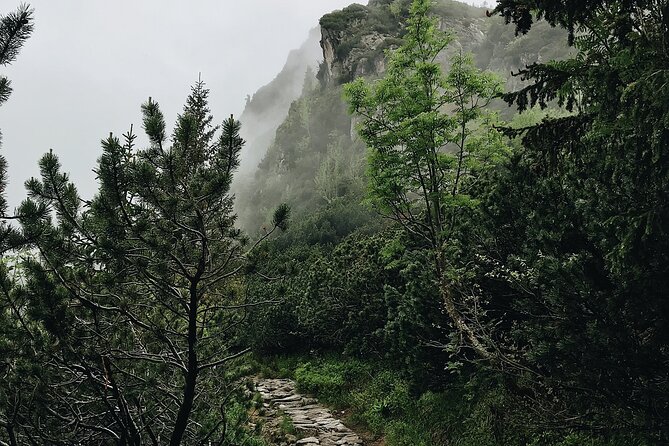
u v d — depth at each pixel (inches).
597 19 174.7
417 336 354.6
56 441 174.2
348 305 601.0
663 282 160.1
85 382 187.3
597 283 179.5
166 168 171.6
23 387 171.0
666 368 165.6
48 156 173.0
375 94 418.6
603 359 167.5
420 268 392.2
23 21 138.2
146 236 167.2
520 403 274.4
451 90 432.5
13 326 177.2
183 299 184.2
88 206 173.5
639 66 151.9
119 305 188.2
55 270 172.6
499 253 301.9
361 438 395.9
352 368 549.6
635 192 171.0
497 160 404.2
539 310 215.6
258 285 681.0
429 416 365.4
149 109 171.0
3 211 147.2
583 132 179.2
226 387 235.5
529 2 181.6
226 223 194.7
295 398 526.0
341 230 1540.4
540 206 232.1
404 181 420.8
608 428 199.0
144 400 210.4
